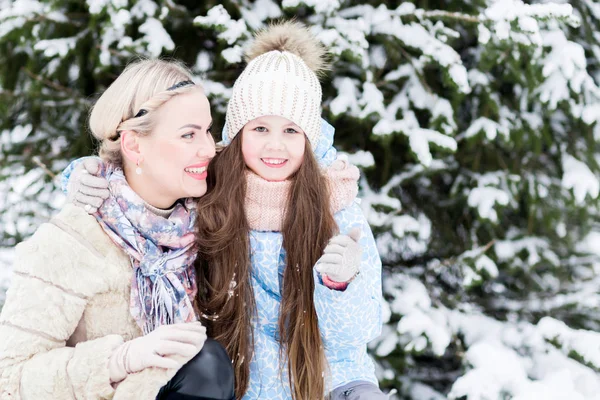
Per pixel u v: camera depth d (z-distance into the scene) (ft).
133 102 5.53
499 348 9.92
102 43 9.66
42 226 5.46
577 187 10.92
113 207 5.49
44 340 5.09
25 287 5.18
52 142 11.40
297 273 6.12
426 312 10.37
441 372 11.60
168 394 5.06
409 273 11.64
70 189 5.60
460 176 11.19
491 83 10.95
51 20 9.87
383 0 10.61
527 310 11.78
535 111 11.16
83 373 4.84
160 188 5.62
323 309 5.65
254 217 6.21
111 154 5.77
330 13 9.60
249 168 6.33
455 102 10.21
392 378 10.22
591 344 10.03
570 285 12.21
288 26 7.01
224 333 6.05
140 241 5.49
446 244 11.85
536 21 9.38
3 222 11.25
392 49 10.21
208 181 6.40
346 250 5.27
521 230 11.63
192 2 10.78
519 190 11.26
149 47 9.22
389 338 9.97
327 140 6.95
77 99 10.70
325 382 6.19
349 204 6.47
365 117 9.73
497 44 9.81
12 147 11.39
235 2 9.95
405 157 11.32
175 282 5.57
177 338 4.88
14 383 4.95
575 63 10.13
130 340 5.08
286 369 6.10
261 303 6.22
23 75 10.89
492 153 11.24
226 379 5.14
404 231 10.52
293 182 6.24
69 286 5.20
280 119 6.22
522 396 8.86
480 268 10.49
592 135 11.43
